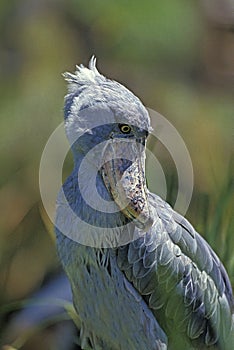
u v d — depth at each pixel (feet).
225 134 45.42
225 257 35.19
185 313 32.17
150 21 49.57
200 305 32.32
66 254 31.40
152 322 31.40
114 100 30.42
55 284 40.55
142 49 49.75
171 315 32.01
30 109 46.93
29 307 39.34
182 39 49.57
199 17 49.67
